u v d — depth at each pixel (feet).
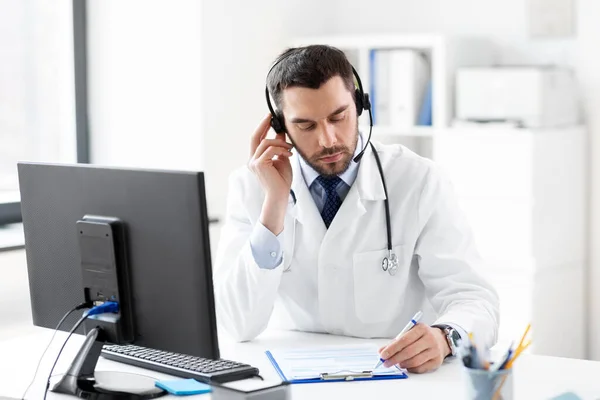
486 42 14.90
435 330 7.23
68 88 14.21
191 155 13.98
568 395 6.17
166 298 6.45
